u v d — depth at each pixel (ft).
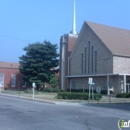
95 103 92.73
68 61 182.91
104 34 160.25
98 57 154.81
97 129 36.91
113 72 141.59
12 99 106.83
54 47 188.65
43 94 149.38
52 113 57.31
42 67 184.34
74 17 229.86
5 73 219.20
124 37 167.32
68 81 182.19
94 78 159.12
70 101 98.37
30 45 185.57
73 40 189.37
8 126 38.96
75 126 39.40
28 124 40.93
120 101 103.76
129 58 148.36
